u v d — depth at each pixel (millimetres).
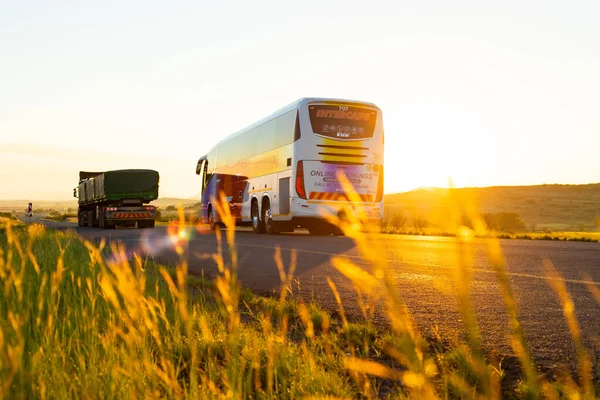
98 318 3865
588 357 4035
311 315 5172
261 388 3064
